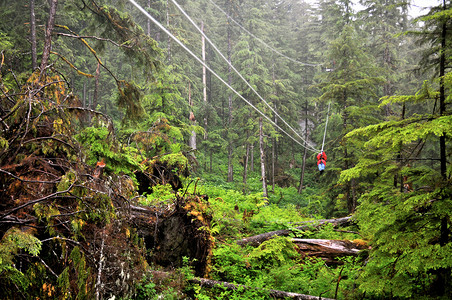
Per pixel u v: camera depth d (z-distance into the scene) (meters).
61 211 4.05
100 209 4.20
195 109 26.48
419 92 4.84
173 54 25.92
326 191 17.73
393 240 4.42
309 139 36.97
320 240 7.93
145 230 5.74
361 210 5.14
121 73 27.89
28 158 4.15
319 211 17.81
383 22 25.05
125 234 4.77
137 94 8.62
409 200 4.34
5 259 2.79
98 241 4.18
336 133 23.39
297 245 7.67
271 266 6.75
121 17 10.11
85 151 5.32
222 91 35.69
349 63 17.81
